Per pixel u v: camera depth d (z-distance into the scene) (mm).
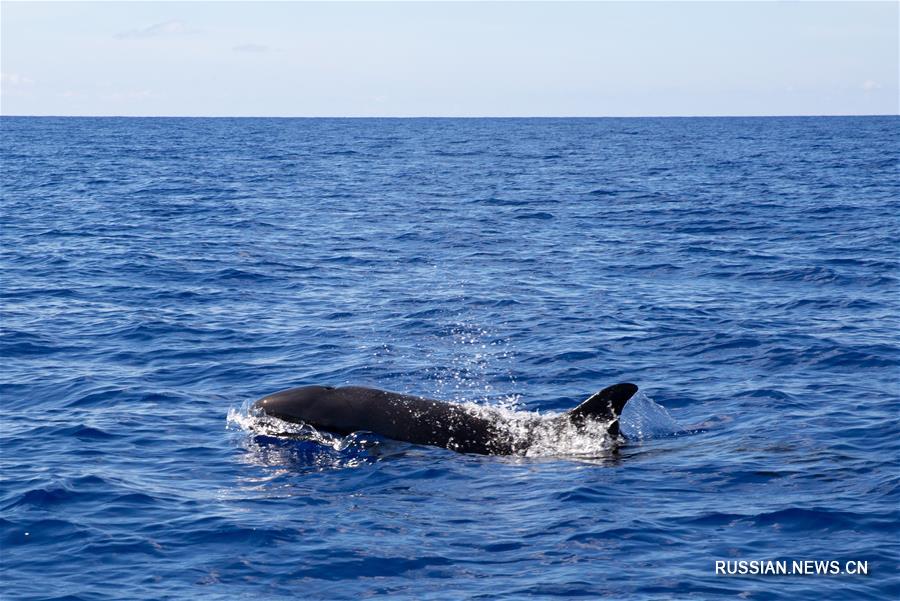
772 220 43781
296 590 9328
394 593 9234
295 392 14820
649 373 17984
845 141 144250
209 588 9375
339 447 13797
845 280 27594
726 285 27406
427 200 55906
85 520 11008
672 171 80875
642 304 24531
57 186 63688
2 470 12727
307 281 28406
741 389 16750
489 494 11867
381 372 18219
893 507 10992
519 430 14016
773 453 13172
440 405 14484
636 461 13016
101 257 32281
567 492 11789
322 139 164750
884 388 16594
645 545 10180
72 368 18344
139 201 53844
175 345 20266
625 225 42812
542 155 111125
